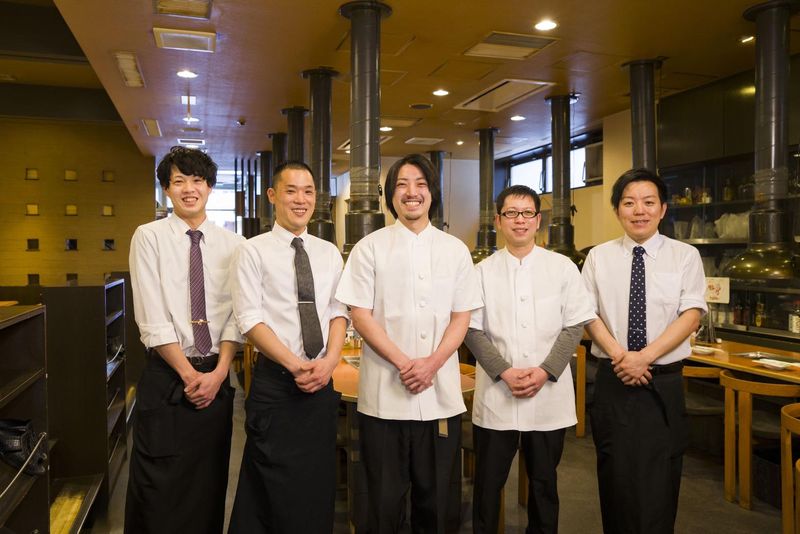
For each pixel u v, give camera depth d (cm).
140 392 236
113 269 1063
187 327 239
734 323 543
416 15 473
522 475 344
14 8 643
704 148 604
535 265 254
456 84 664
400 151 1121
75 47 656
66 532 273
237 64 593
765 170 434
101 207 1061
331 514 233
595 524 315
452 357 231
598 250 271
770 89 437
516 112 798
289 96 716
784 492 279
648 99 583
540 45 537
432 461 225
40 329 235
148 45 539
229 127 895
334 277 242
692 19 475
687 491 365
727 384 350
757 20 452
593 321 255
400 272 225
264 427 222
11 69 830
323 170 620
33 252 1033
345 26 494
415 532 234
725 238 572
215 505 241
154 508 231
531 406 242
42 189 1037
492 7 457
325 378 224
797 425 265
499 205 255
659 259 256
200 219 250
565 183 716
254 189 1234
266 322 227
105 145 1063
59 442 335
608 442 254
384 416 221
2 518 189
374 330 221
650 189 253
